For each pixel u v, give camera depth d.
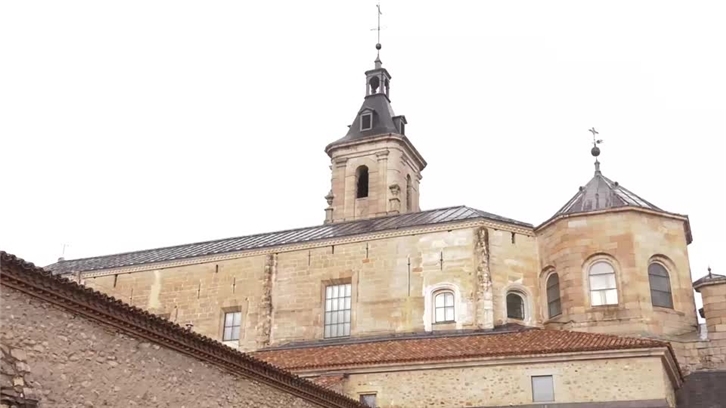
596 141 38.28
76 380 13.98
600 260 33.06
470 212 38.66
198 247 44.16
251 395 19.19
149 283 41.41
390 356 29.70
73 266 45.91
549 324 33.91
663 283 33.00
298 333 37.25
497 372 27.70
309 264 38.34
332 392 22.97
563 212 34.62
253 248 39.88
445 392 28.05
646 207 33.72
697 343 31.50
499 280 34.78
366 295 36.62
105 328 14.87
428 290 35.53
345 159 53.03
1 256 12.52
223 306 39.25
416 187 55.88
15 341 12.85
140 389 15.50
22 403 12.79
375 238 37.50
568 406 26.34
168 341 16.42
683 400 28.47
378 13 60.03
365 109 55.78
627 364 26.22
